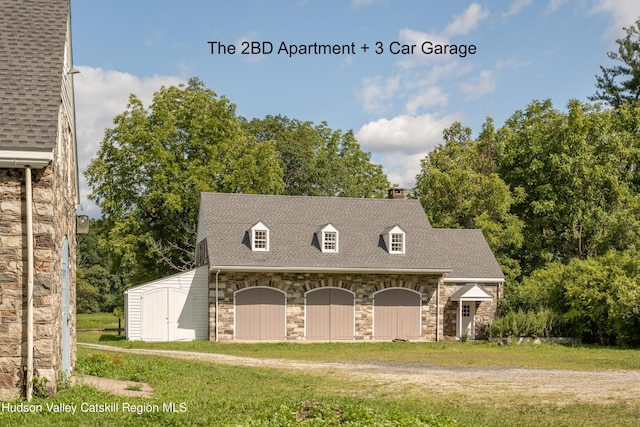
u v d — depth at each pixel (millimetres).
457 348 33344
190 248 49719
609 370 23641
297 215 40250
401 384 19312
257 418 12250
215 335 36250
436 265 38656
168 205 45656
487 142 55688
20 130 13555
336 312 37781
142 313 36750
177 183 46844
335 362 26391
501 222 50781
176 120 48344
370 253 38812
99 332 47656
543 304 39094
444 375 21781
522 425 13250
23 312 13969
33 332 13938
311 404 13195
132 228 47375
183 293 37156
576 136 50812
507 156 54469
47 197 14125
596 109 54438
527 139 53844
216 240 37375
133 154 46875
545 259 51312
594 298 35312
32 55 15211
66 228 17844
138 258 47719
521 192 51438
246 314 36656
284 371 22641
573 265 38469
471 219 50156
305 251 38062
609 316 34188
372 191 64375
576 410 15086
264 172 49312
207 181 47469
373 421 11719
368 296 38250
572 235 51812
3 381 13828
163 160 46500
